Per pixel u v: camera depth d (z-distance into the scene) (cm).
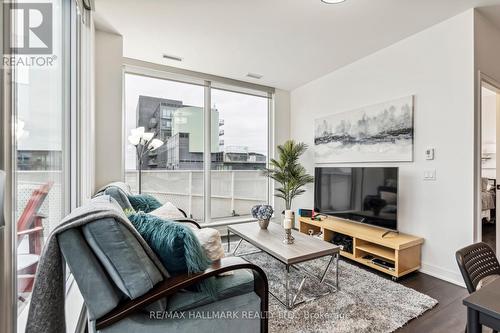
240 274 146
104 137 283
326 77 407
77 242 102
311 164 436
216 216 441
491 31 255
